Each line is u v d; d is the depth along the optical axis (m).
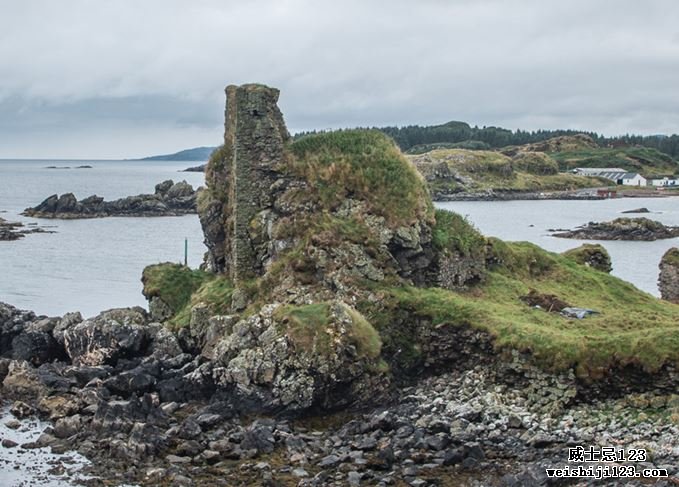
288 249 48.59
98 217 161.38
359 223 48.38
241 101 51.38
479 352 41.56
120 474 32.75
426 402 39.50
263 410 39.28
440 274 49.44
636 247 114.25
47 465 33.78
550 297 48.97
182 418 38.97
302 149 51.88
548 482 29.73
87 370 44.59
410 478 31.38
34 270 87.12
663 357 35.84
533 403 38.03
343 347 39.78
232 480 31.94
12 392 42.75
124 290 75.19
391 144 52.66
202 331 48.62
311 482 31.09
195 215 169.62
